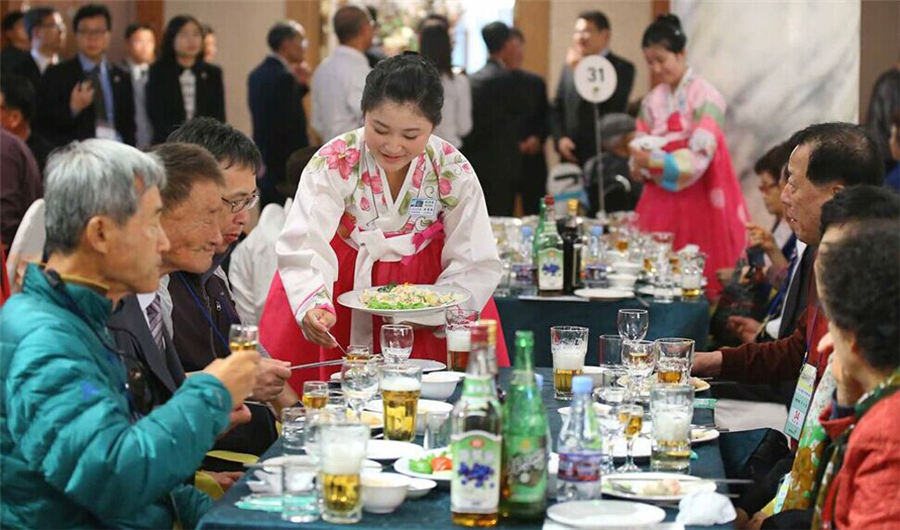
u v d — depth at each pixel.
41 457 2.41
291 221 4.28
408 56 4.05
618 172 10.21
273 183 10.57
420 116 3.99
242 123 12.59
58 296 2.55
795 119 8.35
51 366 2.44
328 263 4.32
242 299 5.38
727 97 8.46
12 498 2.47
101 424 2.41
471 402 2.44
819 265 2.54
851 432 2.49
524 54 11.91
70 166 2.57
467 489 2.44
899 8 11.73
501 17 11.85
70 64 9.73
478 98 10.27
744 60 8.39
